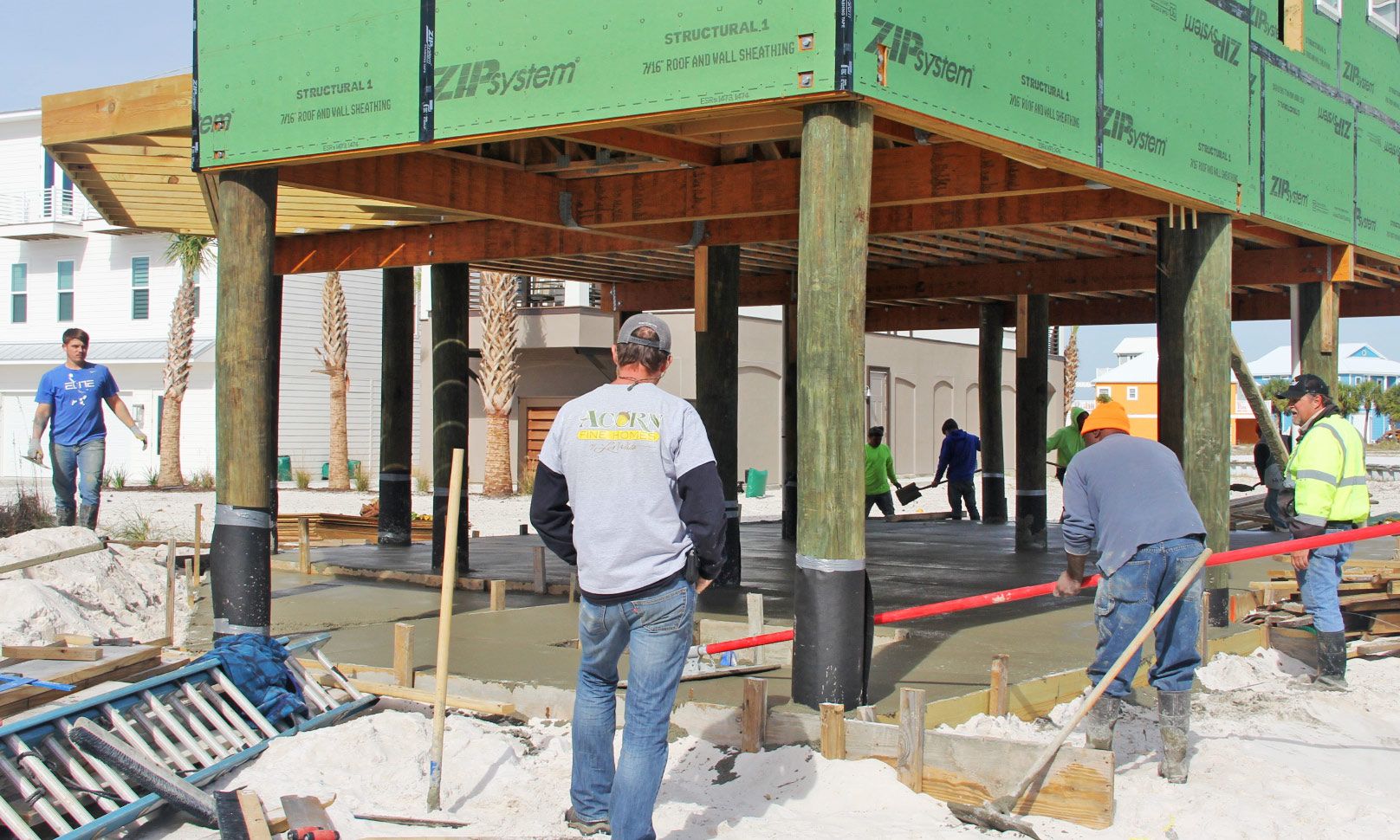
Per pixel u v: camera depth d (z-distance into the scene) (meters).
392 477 13.91
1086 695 5.58
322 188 8.14
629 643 4.84
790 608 9.50
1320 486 7.64
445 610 5.32
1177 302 9.28
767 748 5.92
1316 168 10.55
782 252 13.30
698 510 4.65
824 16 5.77
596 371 28.67
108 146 8.91
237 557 7.18
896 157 8.79
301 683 6.45
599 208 9.77
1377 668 8.50
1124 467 5.84
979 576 11.67
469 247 11.55
